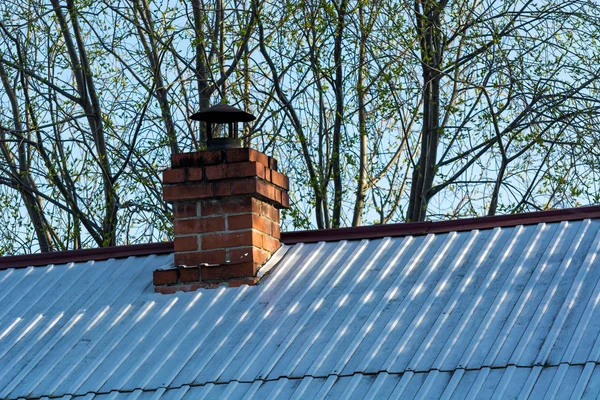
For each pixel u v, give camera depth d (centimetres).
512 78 2600
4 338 1101
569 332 897
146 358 1007
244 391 912
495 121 2569
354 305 1041
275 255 1209
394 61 2614
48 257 1288
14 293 1216
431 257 1123
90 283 1208
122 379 972
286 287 1116
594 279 993
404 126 2877
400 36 2577
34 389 980
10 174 2942
